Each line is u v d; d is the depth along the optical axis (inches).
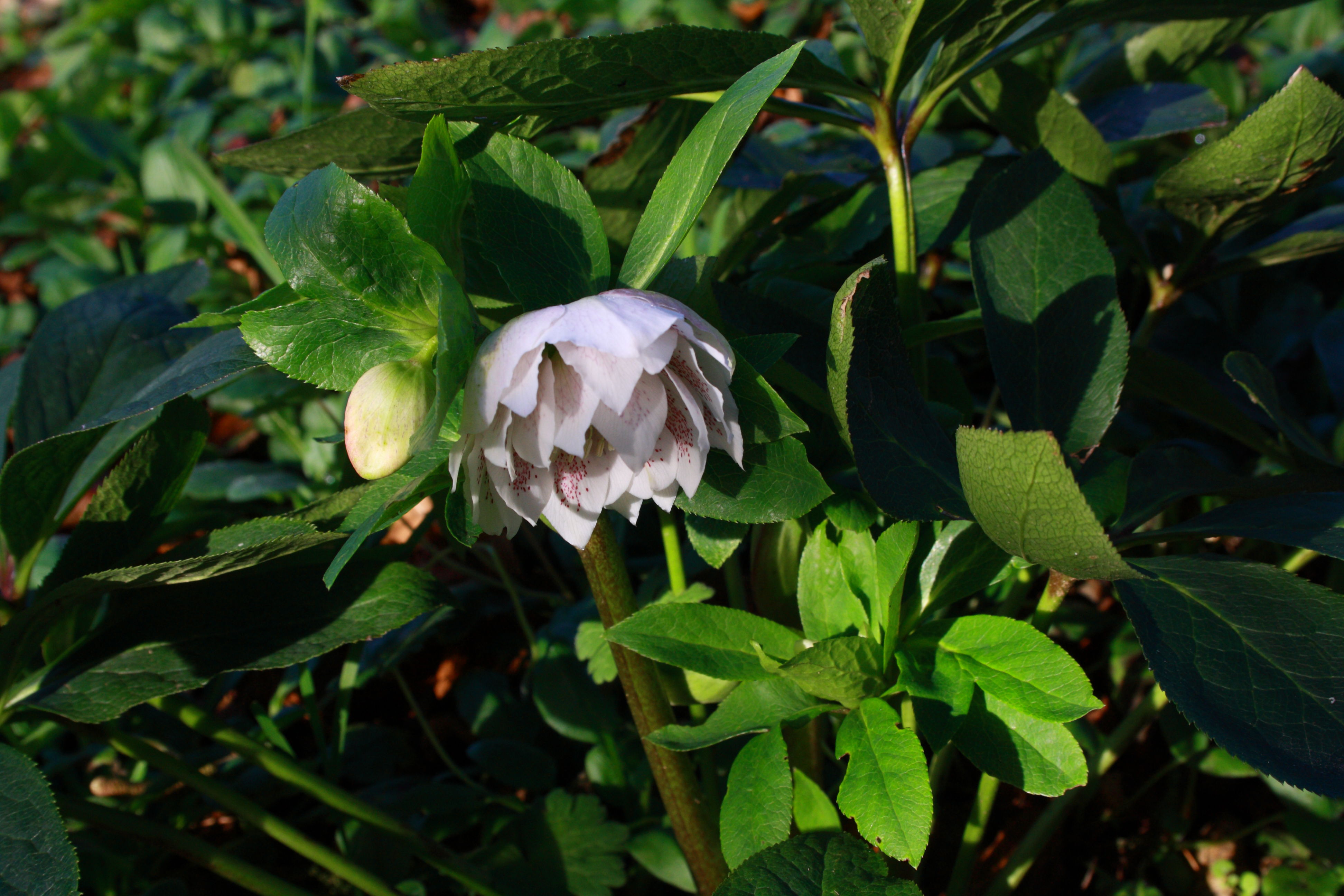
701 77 16.0
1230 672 14.2
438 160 13.4
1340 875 20.1
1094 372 16.6
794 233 21.7
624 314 13.0
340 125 16.6
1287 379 26.8
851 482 16.8
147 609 17.0
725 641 15.8
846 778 14.8
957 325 16.8
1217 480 16.8
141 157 47.5
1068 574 14.1
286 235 13.6
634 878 20.8
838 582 16.2
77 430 15.2
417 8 54.3
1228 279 25.4
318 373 13.9
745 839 15.2
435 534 29.5
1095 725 23.1
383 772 23.2
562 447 13.1
